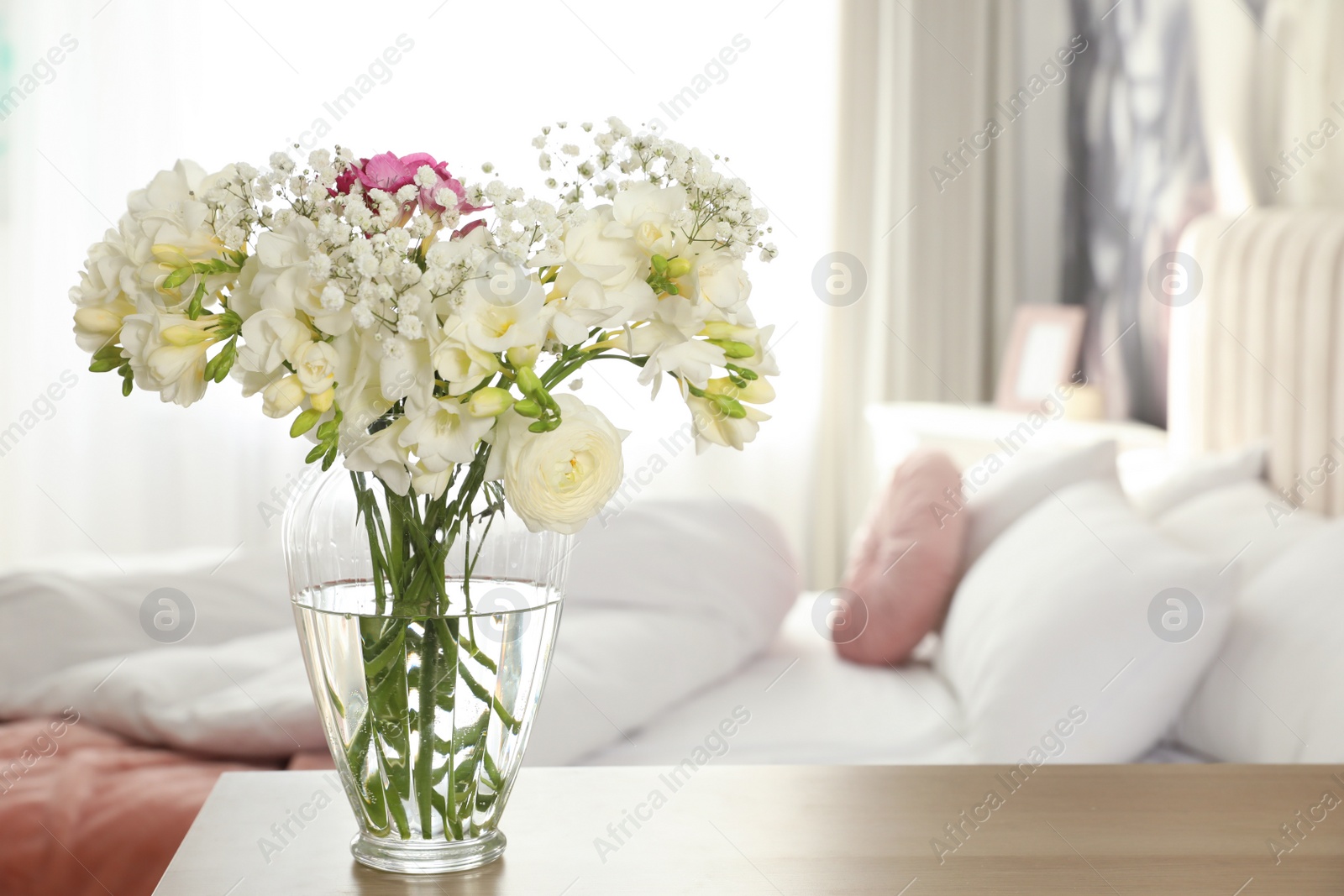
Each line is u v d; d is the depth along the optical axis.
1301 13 2.54
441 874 0.88
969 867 0.91
